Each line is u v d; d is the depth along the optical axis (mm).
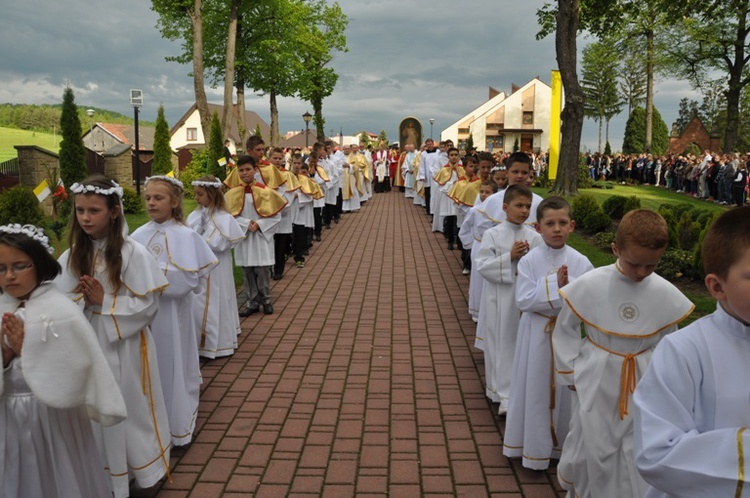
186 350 4777
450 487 4016
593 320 3215
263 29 32219
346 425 4934
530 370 4082
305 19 37781
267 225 7980
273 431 4824
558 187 20156
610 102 71812
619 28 24859
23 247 2812
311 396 5520
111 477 3646
